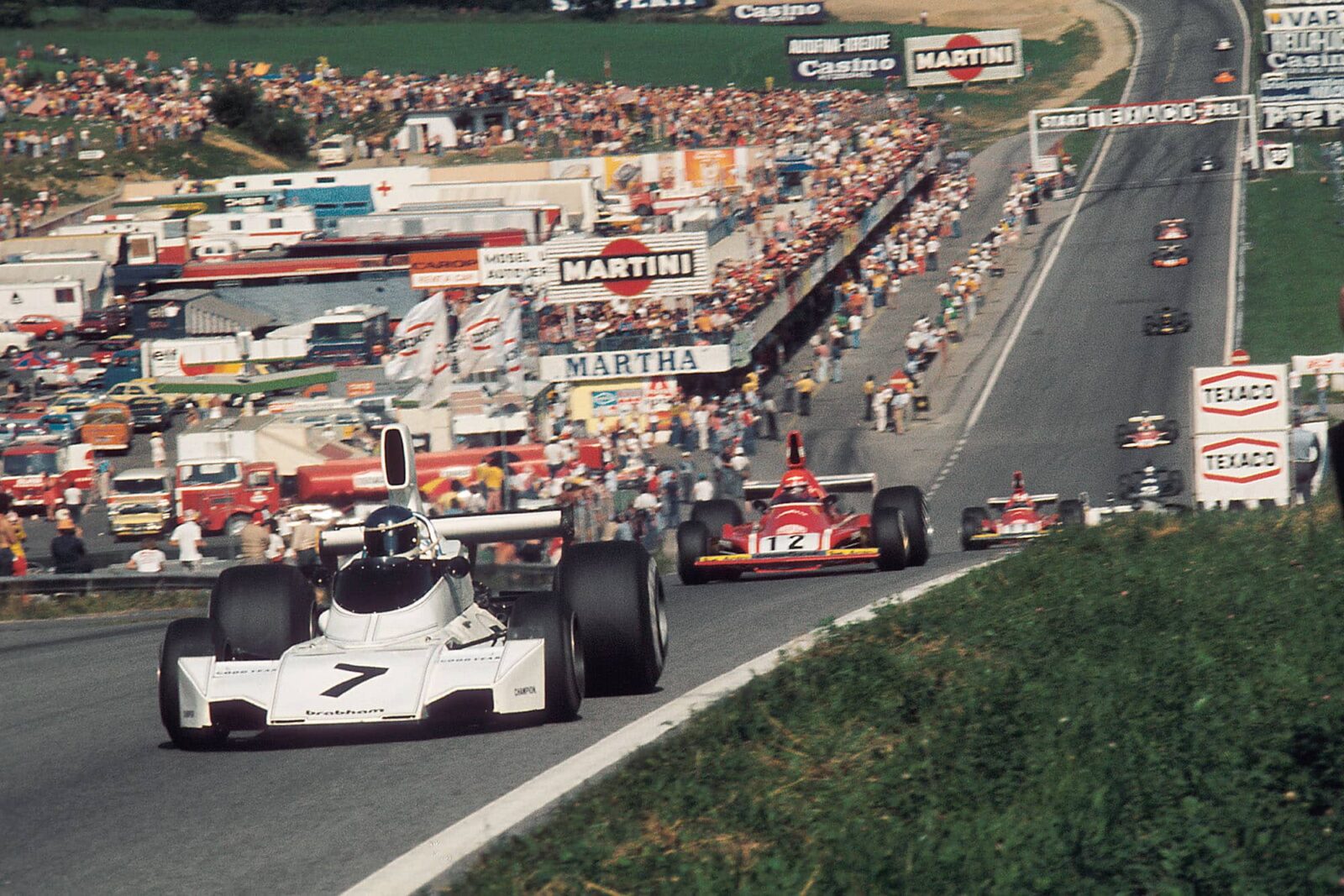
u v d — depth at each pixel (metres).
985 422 184.38
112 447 180.12
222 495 144.00
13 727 34.03
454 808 23.09
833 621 35.56
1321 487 85.31
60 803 25.19
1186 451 163.12
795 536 61.81
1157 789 20.94
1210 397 84.62
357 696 26.80
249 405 176.00
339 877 20.09
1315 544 43.22
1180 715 24.48
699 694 30.64
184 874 20.62
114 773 27.30
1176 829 19.44
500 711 27.00
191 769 27.08
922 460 170.38
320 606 34.28
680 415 174.25
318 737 29.33
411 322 175.00
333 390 191.25
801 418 192.88
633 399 176.62
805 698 27.56
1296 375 165.12
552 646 28.50
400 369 175.88
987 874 18.16
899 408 182.12
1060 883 17.97
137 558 101.31
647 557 32.44
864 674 28.69
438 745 27.59
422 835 21.77
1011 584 40.41
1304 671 27.33
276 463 145.38
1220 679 26.80
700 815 21.23
